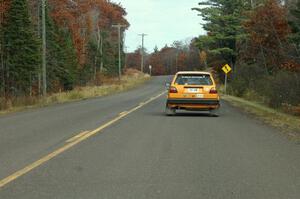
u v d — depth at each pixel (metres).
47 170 9.89
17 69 51.91
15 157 11.37
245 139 14.84
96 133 15.88
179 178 9.19
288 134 16.50
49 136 15.15
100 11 99.81
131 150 12.43
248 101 39.25
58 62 65.62
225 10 67.94
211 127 18.08
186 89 22.30
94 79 89.25
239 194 8.02
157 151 12.30
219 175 9.48
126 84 80.75
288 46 30.73
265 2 32.75
